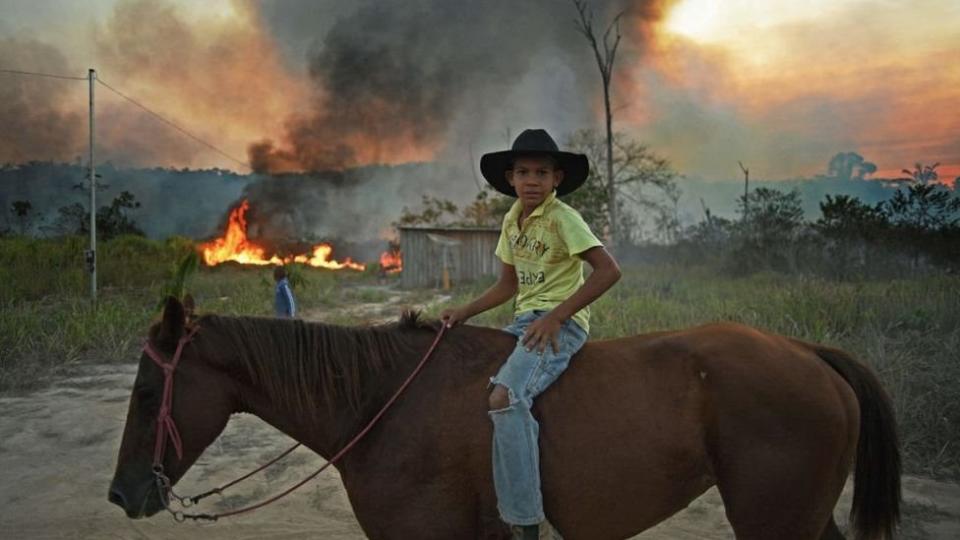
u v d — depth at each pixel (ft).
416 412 9.87
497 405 9.34
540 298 10.44
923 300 35.42
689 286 56.65
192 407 10.23
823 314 32.96
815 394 9.63
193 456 10.34
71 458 21.53
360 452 10.07
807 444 9.45
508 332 10.52
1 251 70.95
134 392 10.23
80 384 30.04
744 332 10.46
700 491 9.91
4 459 21.43
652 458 9.48
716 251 83.20
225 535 16.57
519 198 10.69
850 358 10.62
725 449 9.52
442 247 89.20
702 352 9.96
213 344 10.43
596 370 9.94
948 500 17.06
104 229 115.75
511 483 9.15
